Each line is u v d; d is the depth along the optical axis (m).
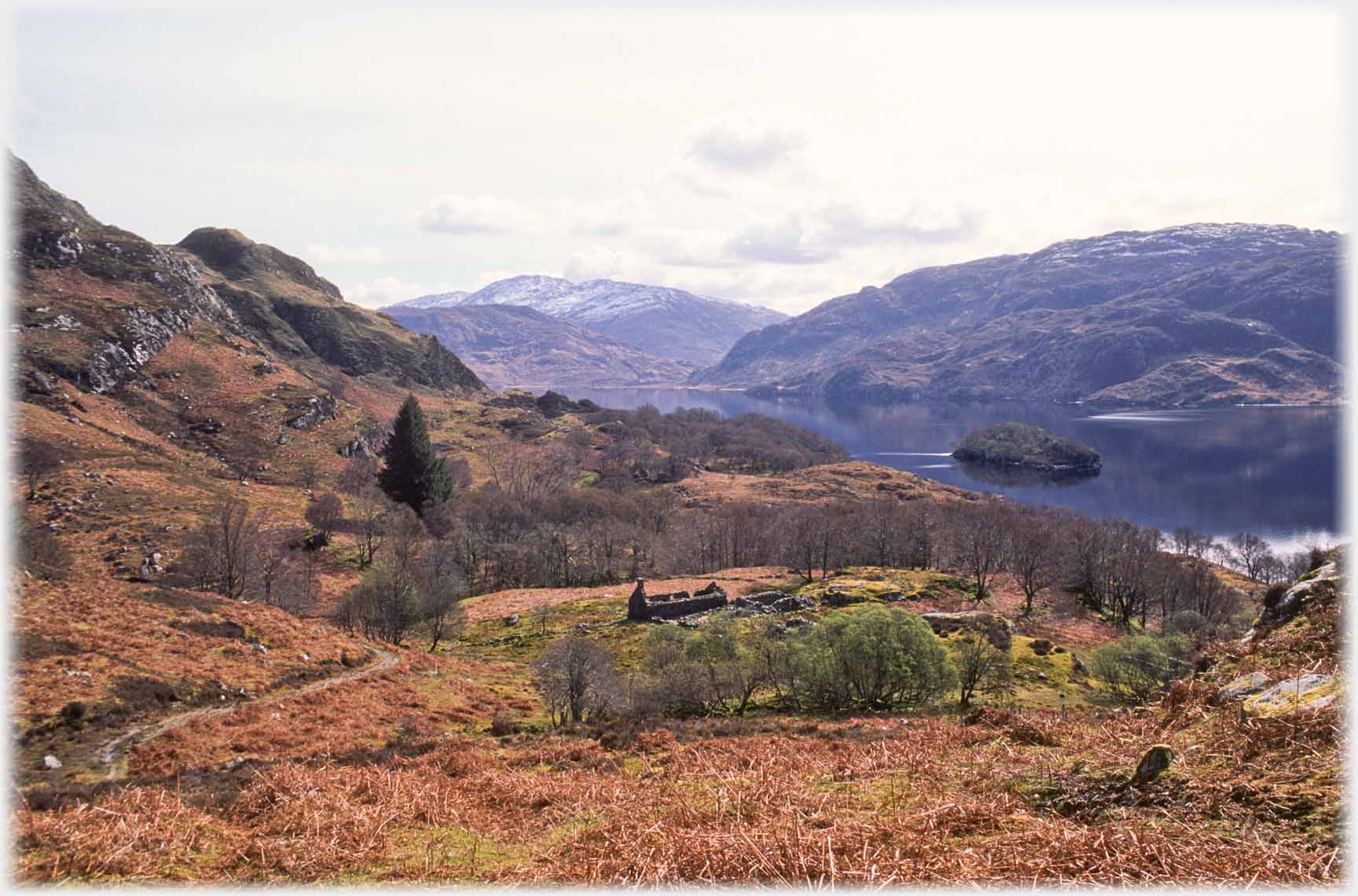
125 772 28.67
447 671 53.94
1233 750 13.57
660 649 53.28
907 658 46.56
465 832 17.47
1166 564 108.12
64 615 42.41
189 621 46.78
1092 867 11.07
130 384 171.38
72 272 194.38
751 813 15.84
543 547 122.50
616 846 14.54
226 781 23.11
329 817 18.33
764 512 169.50
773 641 53.28
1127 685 54.91
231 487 136.88
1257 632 20.75
